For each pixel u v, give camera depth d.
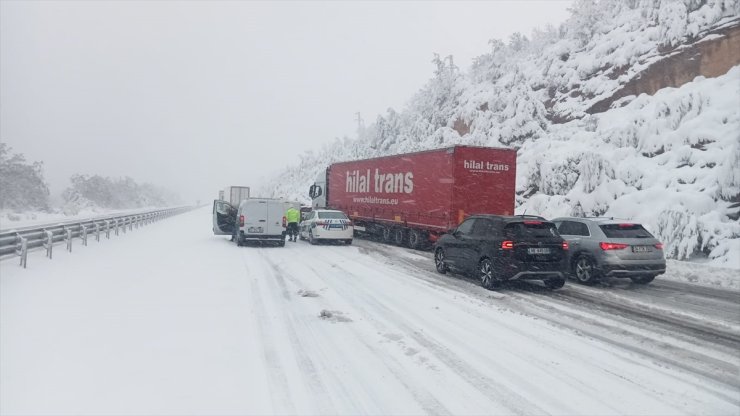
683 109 22.94
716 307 9.87
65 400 4.81
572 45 38.19
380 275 13.05
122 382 5.27
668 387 5.43
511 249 10.77
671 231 17.14
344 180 28.23
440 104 49.47
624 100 30.19
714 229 16.36
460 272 13.15
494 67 45.25
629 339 7.38
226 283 11.32
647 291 11.70
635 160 22.80
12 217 36.25
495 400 5.00
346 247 20.95
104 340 6.72
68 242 15.85
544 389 5.32
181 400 4.85
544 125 32.97
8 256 12.52
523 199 26.52
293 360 6.10
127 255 16.12
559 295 10.88
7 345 6.44
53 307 8.52
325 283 11.67
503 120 34.62
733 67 24.58
